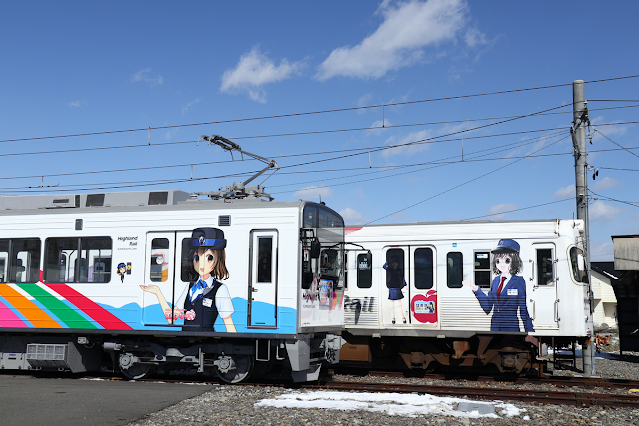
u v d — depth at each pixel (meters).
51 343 11.61
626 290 20.06
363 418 7.90
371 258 11.96
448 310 12.55
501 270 12.28
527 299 12.02
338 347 11.52
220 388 10.20
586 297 12.09
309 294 10.52
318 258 10.93
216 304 10.51
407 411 8.31
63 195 12.53
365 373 13.14
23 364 11.77
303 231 10.34
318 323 10.86
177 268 10.82
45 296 11.46
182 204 11.20
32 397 9.12
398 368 14.42
